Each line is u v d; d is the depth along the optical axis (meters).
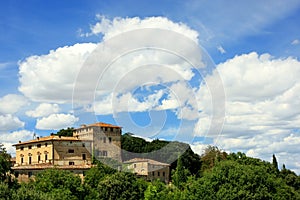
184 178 66.12
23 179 83.50
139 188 60.25
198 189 50.34
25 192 37.91
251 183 48.84
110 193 59.59
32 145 94.88
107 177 62.59
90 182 67.62
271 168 66.06
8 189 37.16
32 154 94.75
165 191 55.91
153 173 65.25
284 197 51.59
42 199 38.03
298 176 79.12
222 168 50.97
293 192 57.16
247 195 47.34
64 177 60.03
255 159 64.94
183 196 52.22
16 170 85.00
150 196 54.97
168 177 67.88
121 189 59.69
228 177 49.47
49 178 59.47
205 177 51.53
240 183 48.59
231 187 48.28
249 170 50.25
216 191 49.28
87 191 61.38
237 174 49.19
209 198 48.59
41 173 63.81
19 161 99.44
